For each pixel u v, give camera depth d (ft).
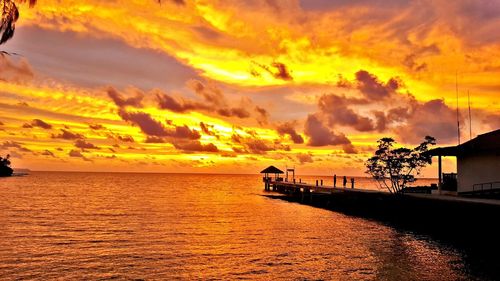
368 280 53.93
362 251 72.64
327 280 54.19
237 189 322.34
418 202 98.07
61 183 368.89
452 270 58.54
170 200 194.18
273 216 130.00
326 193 170.09
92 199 191.93
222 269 60.03
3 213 127.13
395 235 90.84
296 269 59.98
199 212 140.15
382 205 116.88
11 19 22.39
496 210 71.51
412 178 124.57
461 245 78.33
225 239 85.40
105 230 96.37
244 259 66.44
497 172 93.50
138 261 64.44
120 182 439.63
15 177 479.41
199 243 80.59
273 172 257.14
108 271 58.29
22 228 97.50
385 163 126.72
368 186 314.14
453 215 83.92
